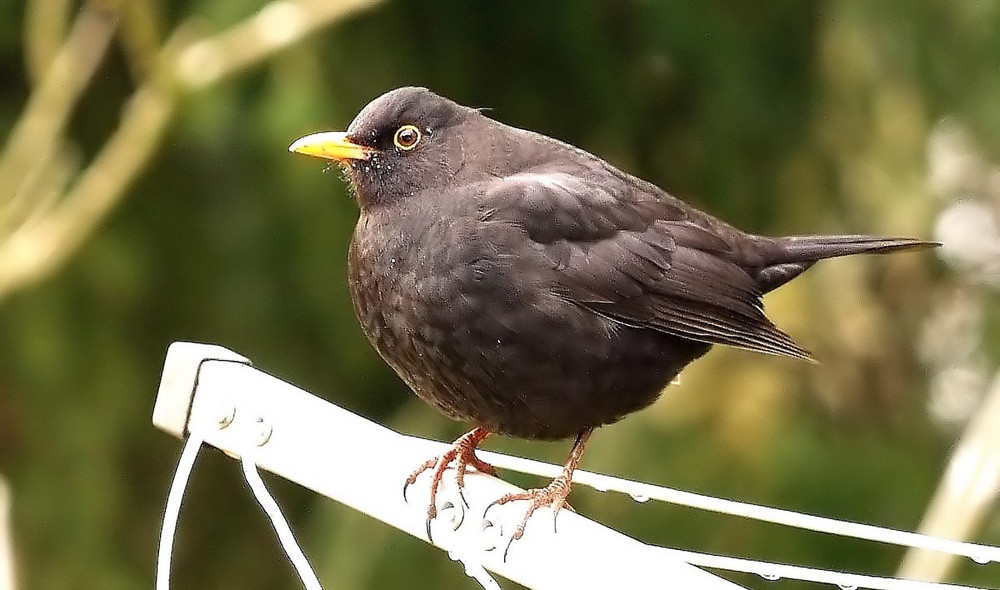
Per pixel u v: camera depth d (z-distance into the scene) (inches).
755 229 474.3
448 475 263.6
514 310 282.0
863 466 457.1
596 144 477.4
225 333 474.9
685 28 454.0
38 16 431.2
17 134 449.7
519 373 284.2
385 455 257.6
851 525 233.6
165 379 270.1
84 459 463.2
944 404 522.9
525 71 472.1
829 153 467.2
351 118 449.4
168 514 243.8
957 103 463.8
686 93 467.5
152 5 445.4
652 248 305.9
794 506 443.2
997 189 539.8
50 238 430.9
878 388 500.1
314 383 484.7
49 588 456.8
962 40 458.0
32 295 458.0
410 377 295.9
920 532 379.2
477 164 305.1
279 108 437.4
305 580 224.7
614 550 221.3
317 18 421.1
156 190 466.3
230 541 510.6
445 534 253.9
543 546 234.8
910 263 516.4
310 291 469.1
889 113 462.6
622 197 309.4
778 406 452.1
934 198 508.1
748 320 315.3
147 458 483.8
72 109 474.3
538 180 298.7
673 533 439.5
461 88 468.4
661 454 442.3
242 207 464.8
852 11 453.7
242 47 422.6
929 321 530.3
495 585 237.3
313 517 490.9
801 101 462.3
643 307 301.3
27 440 463.5
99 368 465.4
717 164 469.1
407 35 461.4
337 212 457.4
